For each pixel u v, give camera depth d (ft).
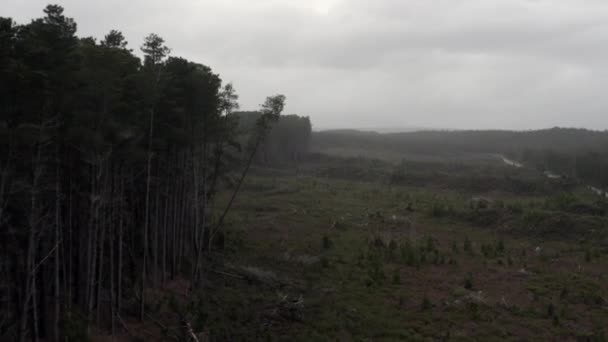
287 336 46.32
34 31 31.40
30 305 38.01
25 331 34.53
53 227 38.70
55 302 36.63
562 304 56.75
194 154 57.98
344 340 46.09
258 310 52.34
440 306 55.57
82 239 44.70
